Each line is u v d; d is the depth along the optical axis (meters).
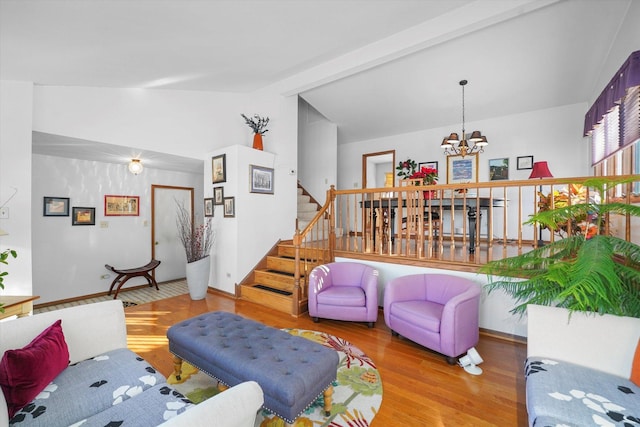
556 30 3.24
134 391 1.40
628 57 2.66
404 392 1.99
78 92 3.22
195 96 4.40
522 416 1.75
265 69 3.98
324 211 4.07
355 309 3.06
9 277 2.62
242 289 4.20
